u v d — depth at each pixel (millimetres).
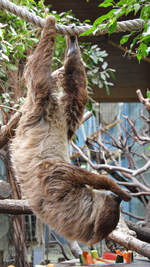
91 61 8805
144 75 10484
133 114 16266
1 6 4305
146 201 10938
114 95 11547
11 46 6312
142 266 3520
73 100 4535
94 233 3721
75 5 9102
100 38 9164
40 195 3902
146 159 10773
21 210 6219
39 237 9195
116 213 3629
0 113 7855
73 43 4594
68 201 3752
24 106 4418
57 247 10969
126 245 5043
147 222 8781
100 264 3627
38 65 4270
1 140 6059
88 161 8633
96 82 8703
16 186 7633
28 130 4234
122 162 15516
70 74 4594
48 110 4246
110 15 3971
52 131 4211
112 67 10414
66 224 3762
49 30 4273
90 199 3807
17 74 7758
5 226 9367
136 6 3771
